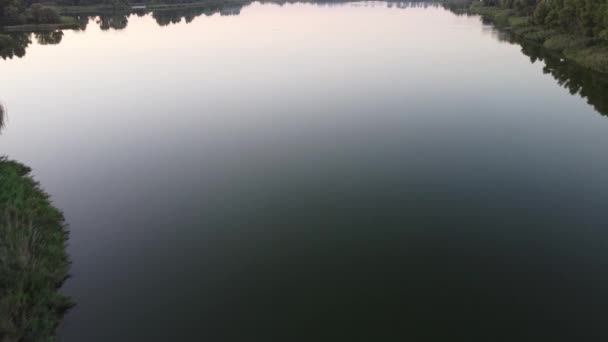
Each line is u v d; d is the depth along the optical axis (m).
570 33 68.69
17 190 22.89
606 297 15.84
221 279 17.50
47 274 17.03
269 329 14.86
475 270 17.56
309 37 89.88
